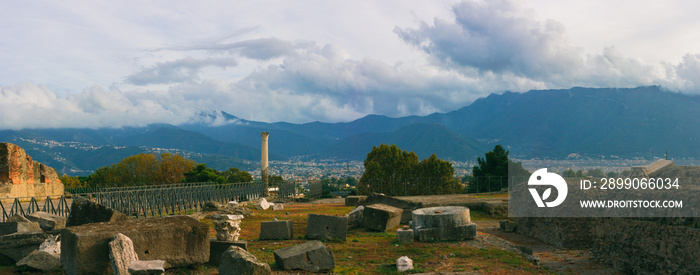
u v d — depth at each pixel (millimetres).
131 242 11273
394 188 71812
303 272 13758
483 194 50438
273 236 20094
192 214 30438
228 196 46969
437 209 22219
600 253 17594
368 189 73875
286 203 54625
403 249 18219
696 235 12656
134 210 28531
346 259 16203
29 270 12797
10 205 40719
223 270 12047
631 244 15625
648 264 14672
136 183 92812
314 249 14172
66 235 12070
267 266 12047
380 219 23984
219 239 15273
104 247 11320
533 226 24578
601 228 17672
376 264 15500
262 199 40062
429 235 20172
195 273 12547
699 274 12422
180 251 12484
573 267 16578
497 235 25375
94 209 16953
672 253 13555
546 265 16906
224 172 105312
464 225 20484
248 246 18234
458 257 16781
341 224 20312
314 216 20328
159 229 12141
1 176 46562
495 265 15383
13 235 13992
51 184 58719
